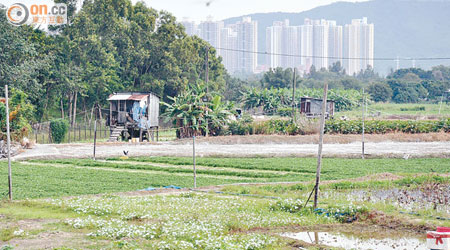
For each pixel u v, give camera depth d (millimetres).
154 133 67688
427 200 26078
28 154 45906
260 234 18984
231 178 35188
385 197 27078
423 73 181875
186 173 37875
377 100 140375
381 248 18078
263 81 145750
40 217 21609
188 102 63188
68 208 23234
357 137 55875
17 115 49781
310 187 30094
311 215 22688
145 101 64000
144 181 33188
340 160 43625
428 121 60656
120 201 25109
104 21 87875
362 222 21719
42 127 69188
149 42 94688
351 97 116562
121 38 92125
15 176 34875
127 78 95875
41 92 78312
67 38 83188
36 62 72688
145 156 46500
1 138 47562
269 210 23906
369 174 34094
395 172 35844
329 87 159500
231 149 50469
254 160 43906
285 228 20750
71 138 68312
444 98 140625
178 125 63281
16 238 17938
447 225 20406
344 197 27094
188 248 16438
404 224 21016
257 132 61500
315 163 41531
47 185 31281
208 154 47281
